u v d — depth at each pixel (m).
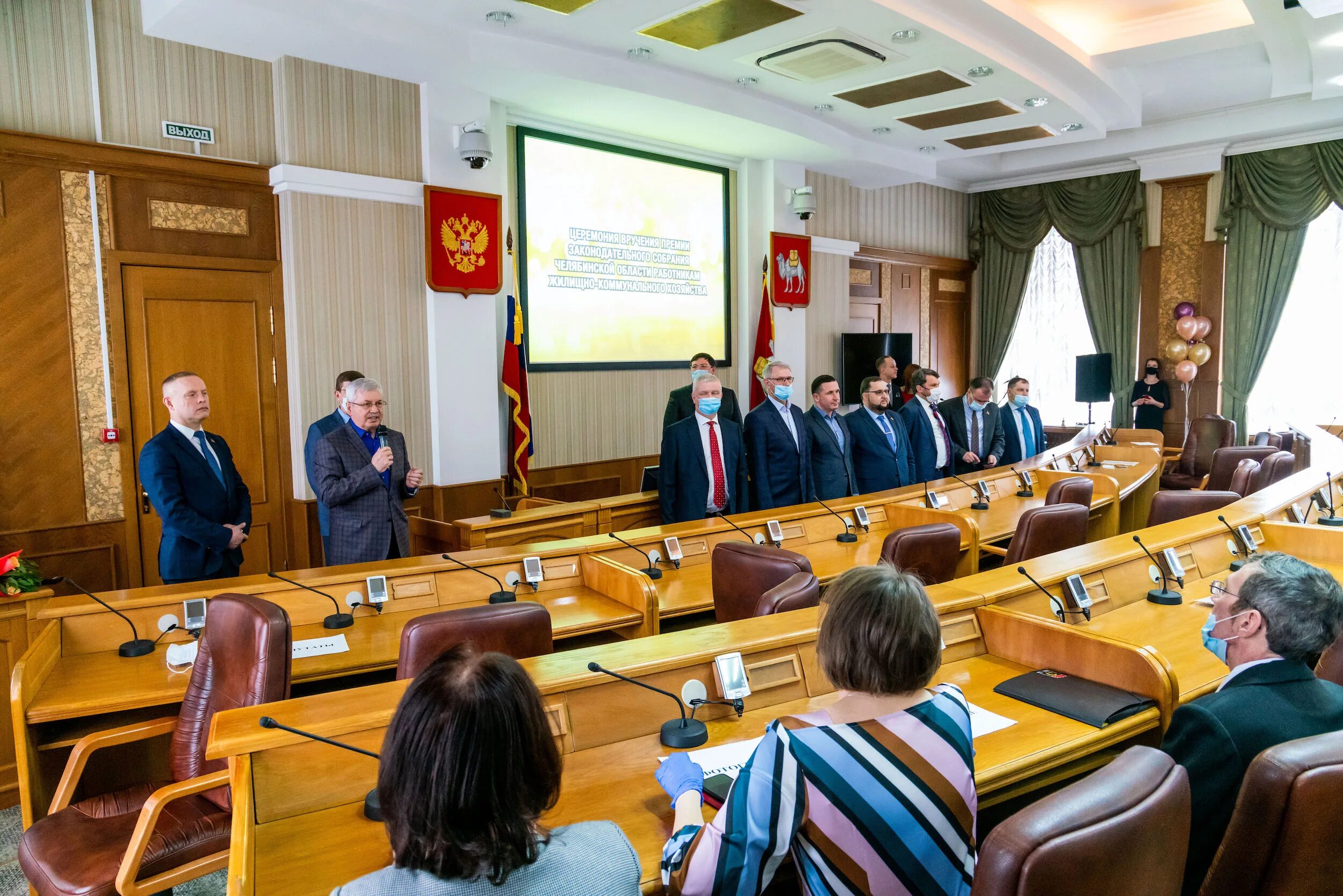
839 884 1.14
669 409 5.37
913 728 1.21
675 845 1.24
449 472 5.41
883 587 1.25
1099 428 8.70
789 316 7.62
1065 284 9.65
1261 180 8.23
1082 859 0.92
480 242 5.42
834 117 6.68
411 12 4.49
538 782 0.91
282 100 4.70
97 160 4.16
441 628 1.97
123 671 2.36
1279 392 8.41
